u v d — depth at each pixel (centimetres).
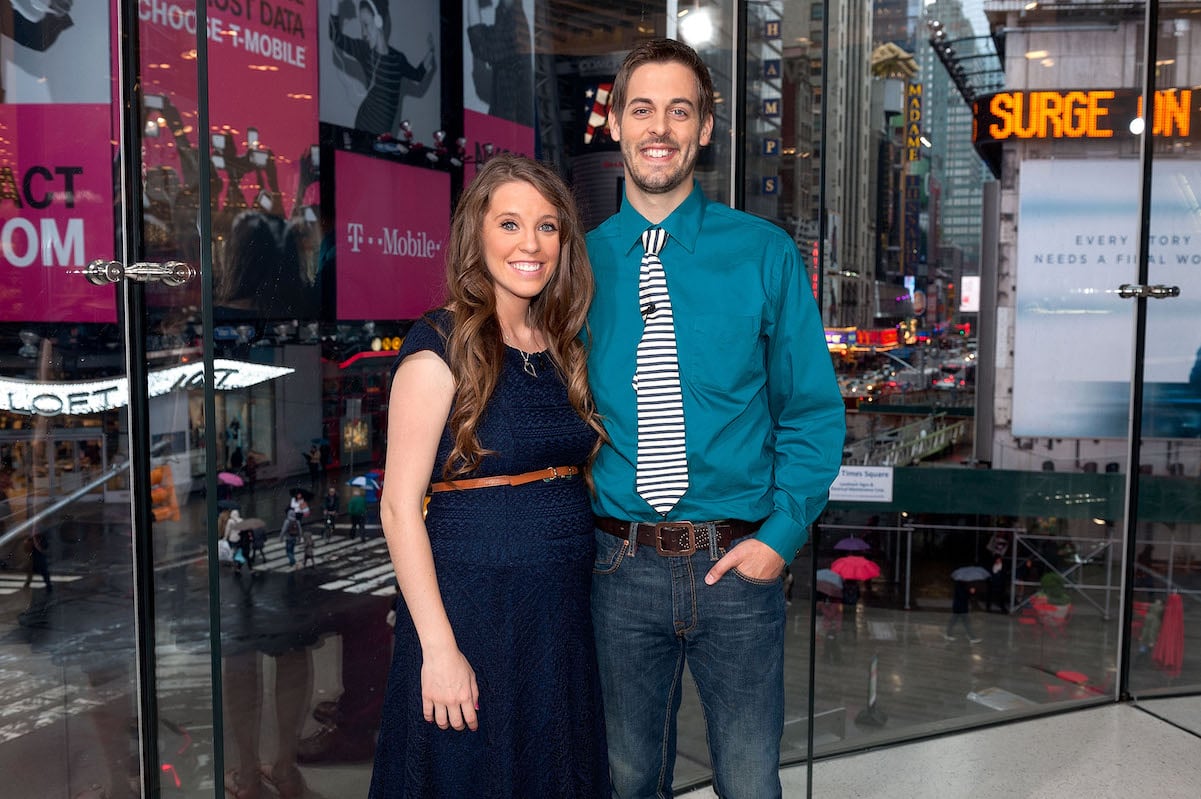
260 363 205
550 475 145
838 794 250
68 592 183
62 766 185
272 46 202
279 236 207
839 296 278
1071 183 295
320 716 225
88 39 174
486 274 142
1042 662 307
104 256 179
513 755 141
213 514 188
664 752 171
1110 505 309
